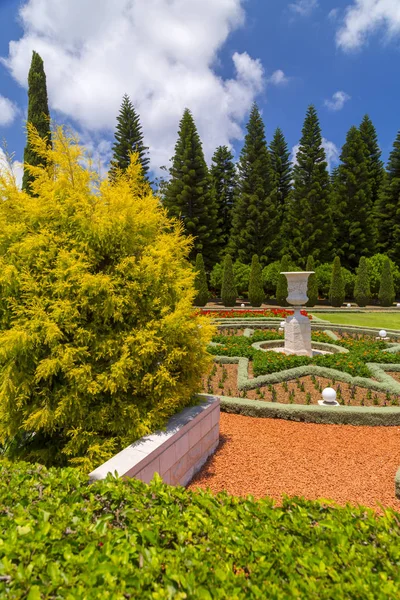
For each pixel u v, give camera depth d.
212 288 30.52
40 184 3.64
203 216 28.52
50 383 3.25
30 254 3.29
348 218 30.03
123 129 27.09
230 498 2.11
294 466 4.04
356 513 1.95
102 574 1.36
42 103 15.39
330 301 25.20
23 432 3.65
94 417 3.31
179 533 1.68
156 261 3.61
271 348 10.16
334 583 1.39
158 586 1.32
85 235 3.40
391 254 29.89
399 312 21.70
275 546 1.62
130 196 3.61
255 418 5.43
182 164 28.45
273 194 28.92
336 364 7.48
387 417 5.18
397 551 1.59
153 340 3.46
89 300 3.32
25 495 2.05
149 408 3.52
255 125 28.53
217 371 7.61
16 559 1.49
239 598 1.27
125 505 1.97
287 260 25.53
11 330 3.01
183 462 3.59
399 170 29.36
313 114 28.00
